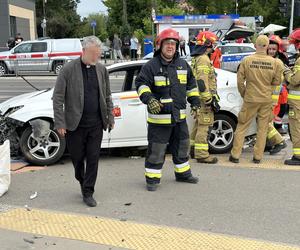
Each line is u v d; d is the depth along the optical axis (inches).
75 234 169.3
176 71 217.9
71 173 256.2
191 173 242.7
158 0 2085.4
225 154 295.3
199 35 263.3
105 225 177.9
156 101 209.5
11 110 274.5
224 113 292.2
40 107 268.5
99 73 199.0
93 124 199.3
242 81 264.2
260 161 273.0
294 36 265.0
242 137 270.5
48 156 270.8
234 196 212.7
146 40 1197.7
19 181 240.8
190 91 228.5
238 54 717.9
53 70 906.1
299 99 262.4
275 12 1988.2
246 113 266.4
